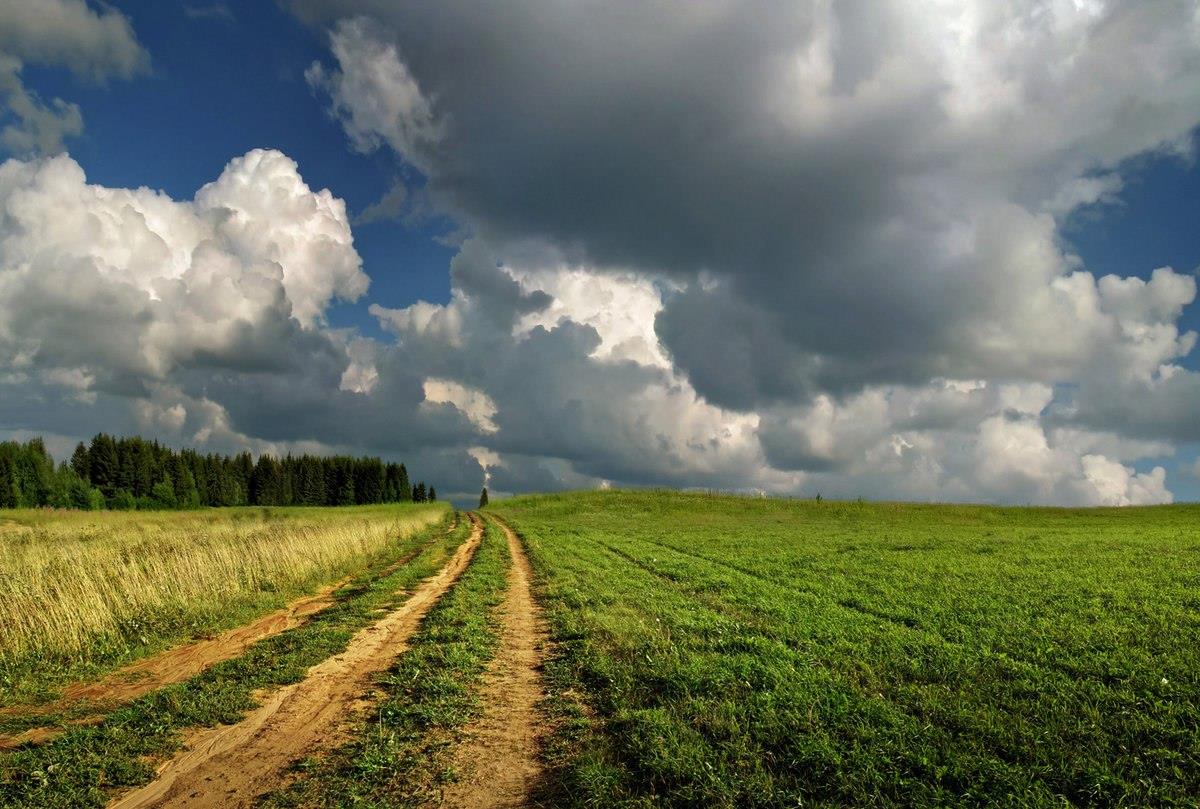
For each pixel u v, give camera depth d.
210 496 139.62
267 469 155.75
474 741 8.42
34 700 10.45
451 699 9.96
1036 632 13.23
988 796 6.28
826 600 17.61
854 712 8.52
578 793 6.79
